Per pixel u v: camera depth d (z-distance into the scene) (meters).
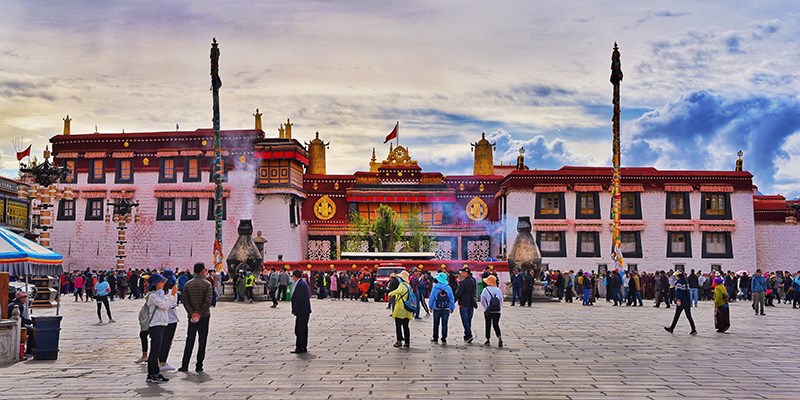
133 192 67.50
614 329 26.25
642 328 26.69
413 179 72.44
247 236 48.75
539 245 64.44
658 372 16.05
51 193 46.75
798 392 13.66
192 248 66.50
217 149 49.16
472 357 18.52
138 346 21.44
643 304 44.19
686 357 18.55
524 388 14.05
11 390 14.20
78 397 13.48
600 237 64.50
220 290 46.66
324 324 28.34
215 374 15.96
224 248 65.94
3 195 62.84
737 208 65.56
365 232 68.31
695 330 24.47
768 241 69.44
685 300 24.53
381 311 35.78
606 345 21.17
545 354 19.11
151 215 67.19
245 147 66.81
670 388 14.06
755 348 20.50
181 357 18.77
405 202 71.38
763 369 16.52
